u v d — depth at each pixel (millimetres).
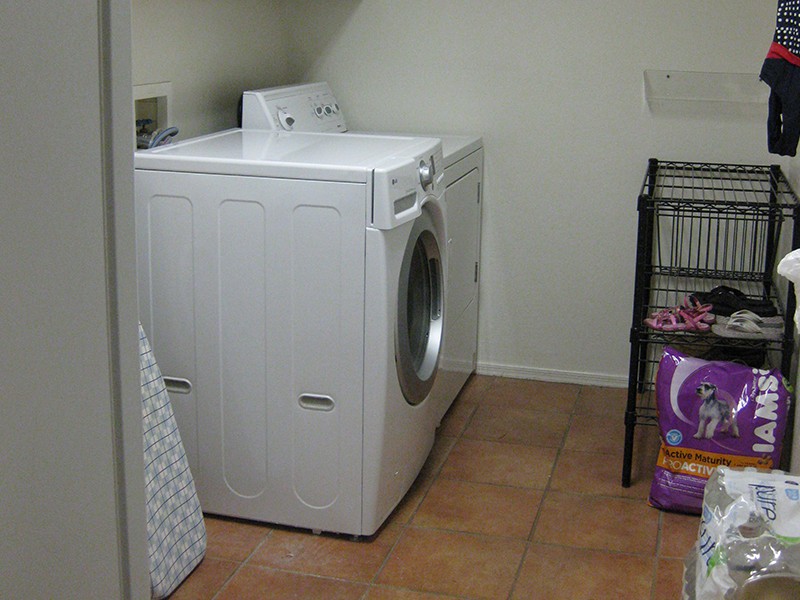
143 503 786
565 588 2135
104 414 714
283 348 2287
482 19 3314
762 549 1535
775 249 3105
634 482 2691
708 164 3201
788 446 2564
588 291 3436
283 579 2178
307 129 3145
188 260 2303
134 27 2578
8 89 576
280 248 2230
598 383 3494
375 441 2281
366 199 2141
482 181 3430
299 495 2373
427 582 2164
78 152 651
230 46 3154
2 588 610
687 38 3145
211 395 2371
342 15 3455
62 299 647
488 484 2680
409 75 3441
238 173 2219
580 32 3230
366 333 2221
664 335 2699
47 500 650
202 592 2117
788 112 2188
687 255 3299
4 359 594
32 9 592
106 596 741
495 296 3531
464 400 3340
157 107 2779
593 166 3328
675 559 2264
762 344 2578
